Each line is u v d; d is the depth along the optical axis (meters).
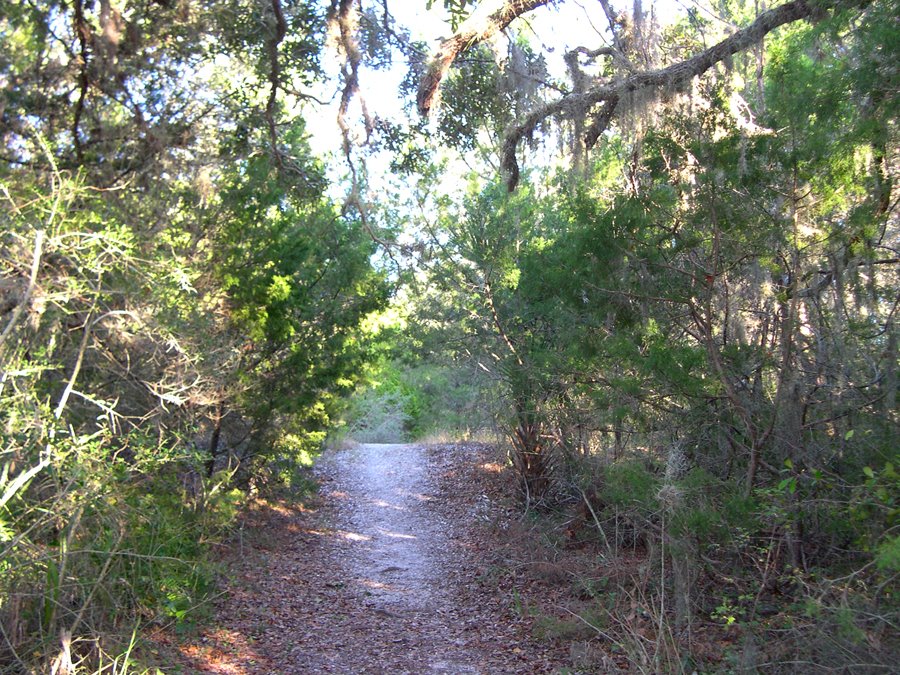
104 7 7.96
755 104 9.80
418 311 17.64
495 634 9.28
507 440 17.11
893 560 4.97
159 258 7.62
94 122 8.84
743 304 8.26
